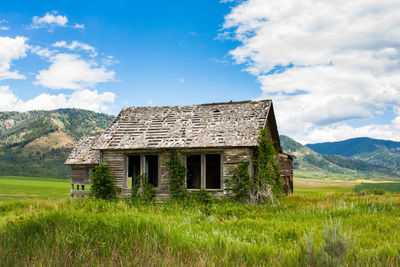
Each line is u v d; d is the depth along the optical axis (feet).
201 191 64.69
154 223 25.63
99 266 19.42
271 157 69.92
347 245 18.60
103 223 25.26
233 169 64.28
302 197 73.56
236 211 44.88
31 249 21.53
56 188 161.89
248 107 76.69
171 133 71.61
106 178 69.87
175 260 20.13
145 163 70.18
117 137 73.05
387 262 19.58
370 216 37.35
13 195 117.08
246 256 21.22
